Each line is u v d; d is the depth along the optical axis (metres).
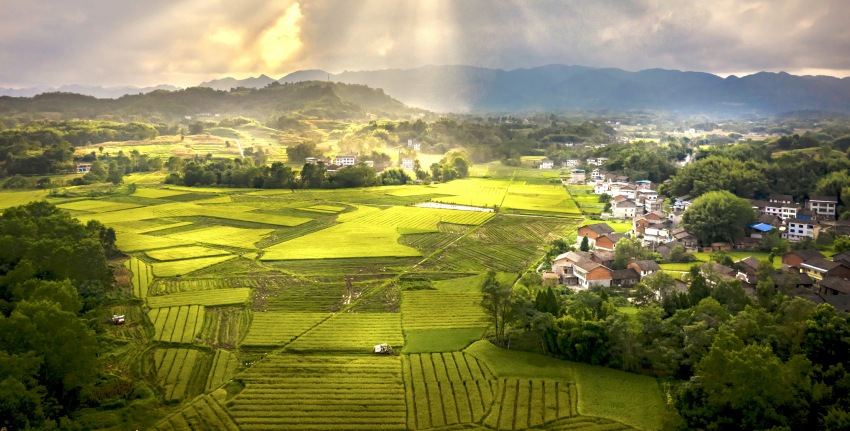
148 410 85.62
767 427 70.44
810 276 146.88
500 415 84.12
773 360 72.56
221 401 88.00
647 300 127.62
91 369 85.88
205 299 135.75
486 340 111.75
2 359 73.19
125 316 125.44
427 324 120.81
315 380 95.00
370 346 109.06
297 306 133.38
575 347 101.31
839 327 85.94
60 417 78.56
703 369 77.19
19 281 106.75
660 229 197.00
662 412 83.69
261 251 185.25
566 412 84.25
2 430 67.31
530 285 139.50
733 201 190.38
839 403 70.56
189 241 197.00
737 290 114.69
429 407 86.62
